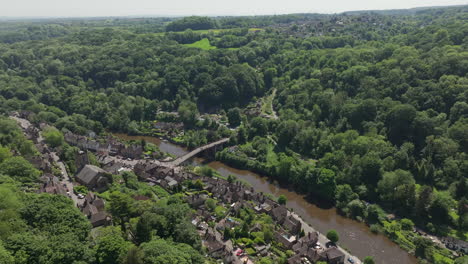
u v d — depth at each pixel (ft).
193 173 595.88
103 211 420.36
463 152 565.53
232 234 421.59
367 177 576.61
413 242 444.96
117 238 308.40
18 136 626.64
